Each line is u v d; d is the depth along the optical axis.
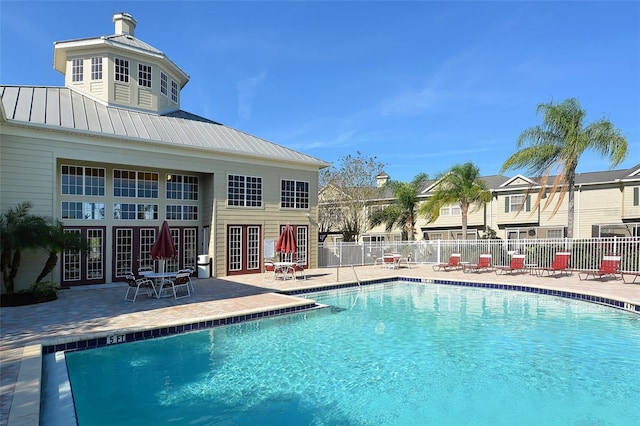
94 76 16.81
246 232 17.98
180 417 5.00
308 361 7.09
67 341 7.19
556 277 15.91
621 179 24.94
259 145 19.52
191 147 15.88
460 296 13.78
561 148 18.98
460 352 7.56
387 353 7.53
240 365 6.89
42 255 12.73
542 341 8.23
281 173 19.44
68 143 13.34
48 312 9.58
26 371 5.33
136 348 7.68
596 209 26.06
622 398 5.52
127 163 14.62
